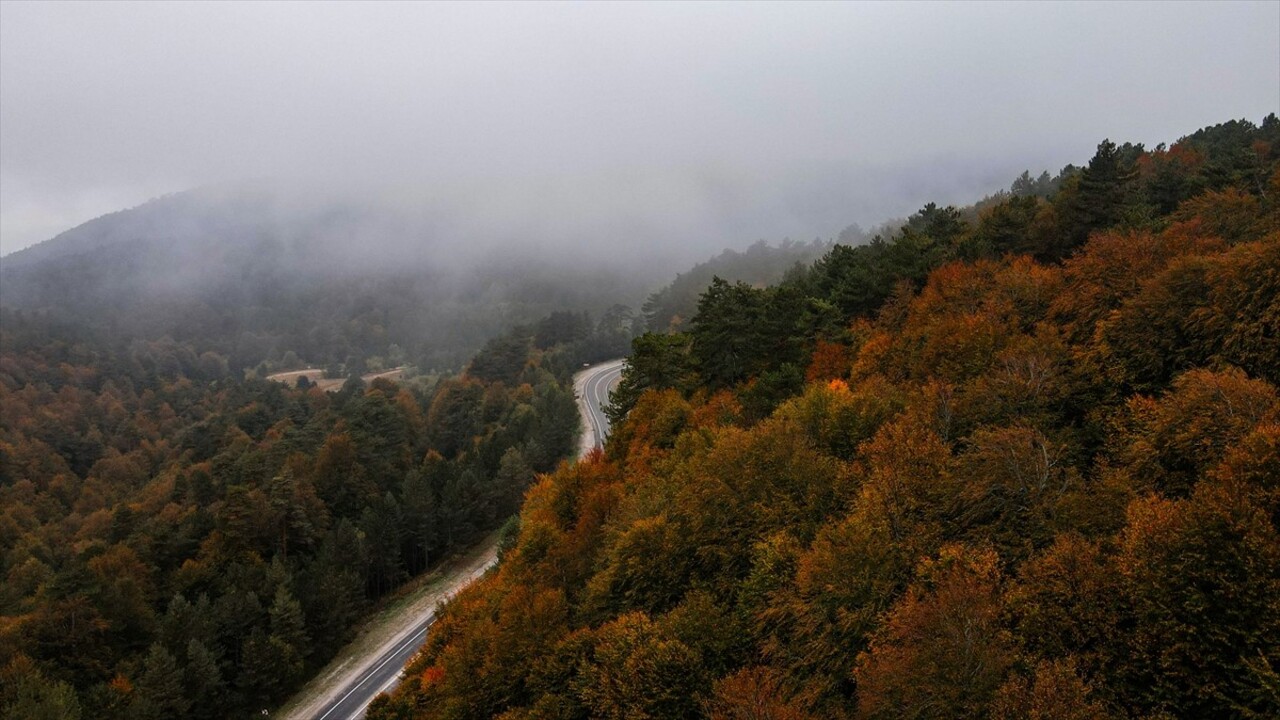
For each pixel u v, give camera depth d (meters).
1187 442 23.94
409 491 80.69
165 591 63.12
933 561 23.56
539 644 34.53
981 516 25.69
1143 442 25.33
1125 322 32.47
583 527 45.06
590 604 35.34
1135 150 91.00
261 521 70.75
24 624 50.03
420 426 124.62
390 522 76.25
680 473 40.34
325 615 64.38
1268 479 19.20
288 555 73.81
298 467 89.38
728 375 59.44
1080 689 17.22
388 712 45.62
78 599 51.00
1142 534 19.08
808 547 29.16
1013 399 31.75
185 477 103.81
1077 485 24.91
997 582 21.69
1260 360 26.55
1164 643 18.08
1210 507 18.50
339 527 72.38
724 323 58.53
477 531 85.94
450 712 34.69
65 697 44.09
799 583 25.16
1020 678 18.08
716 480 34.78
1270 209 42.03
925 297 48.97
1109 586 19.47
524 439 100.81
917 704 18.70
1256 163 56.56
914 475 27.41
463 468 91.56
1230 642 17.17
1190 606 17.66
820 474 32.34
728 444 36.00
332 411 134.75
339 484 86.44
